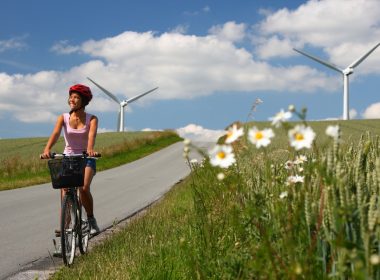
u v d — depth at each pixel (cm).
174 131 6894
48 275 598
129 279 466
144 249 573
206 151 302
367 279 208
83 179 617
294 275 244
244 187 375
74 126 668
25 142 5778
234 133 281
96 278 485
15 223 1059
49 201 1449
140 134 6962
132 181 2186
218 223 443
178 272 452
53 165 609
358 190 262
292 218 295
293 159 356
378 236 250
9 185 1906
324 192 270
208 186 504
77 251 710
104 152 3844
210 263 374
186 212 909
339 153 266
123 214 1180
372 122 6538
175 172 2770
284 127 240
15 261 706
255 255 304
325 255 266
